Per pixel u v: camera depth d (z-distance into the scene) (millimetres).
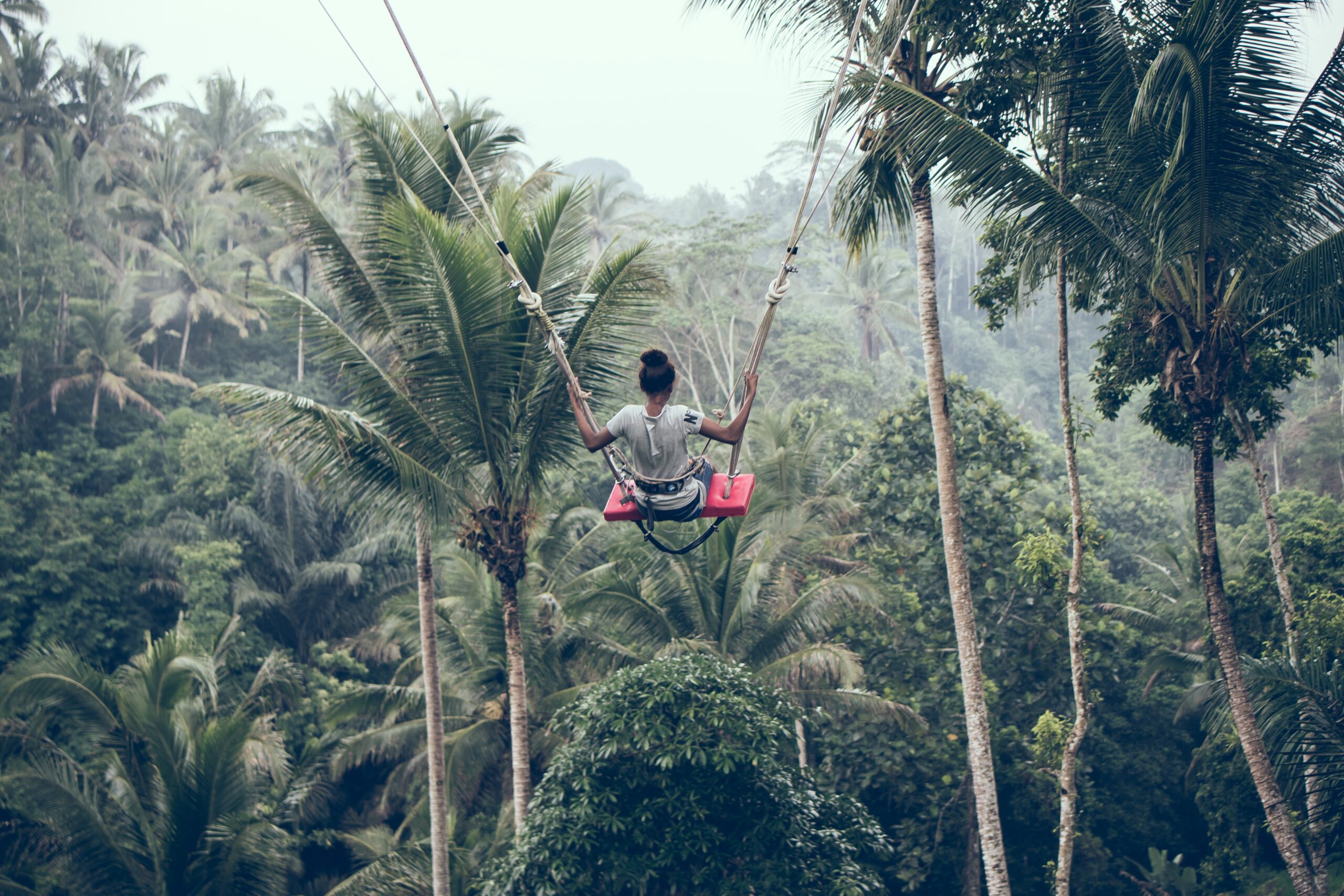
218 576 27219
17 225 35188
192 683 17781
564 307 12891
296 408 12422
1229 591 21672
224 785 14945
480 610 20266
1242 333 11500
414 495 13008
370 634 30031
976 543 19984
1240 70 9891
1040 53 12234
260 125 53719
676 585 17250
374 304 13852
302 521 30047
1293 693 11500
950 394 21156
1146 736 25266
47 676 14773
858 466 21750
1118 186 11312
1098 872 21469
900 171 12961
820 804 14484
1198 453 11508
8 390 34406
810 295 54750
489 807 21656
